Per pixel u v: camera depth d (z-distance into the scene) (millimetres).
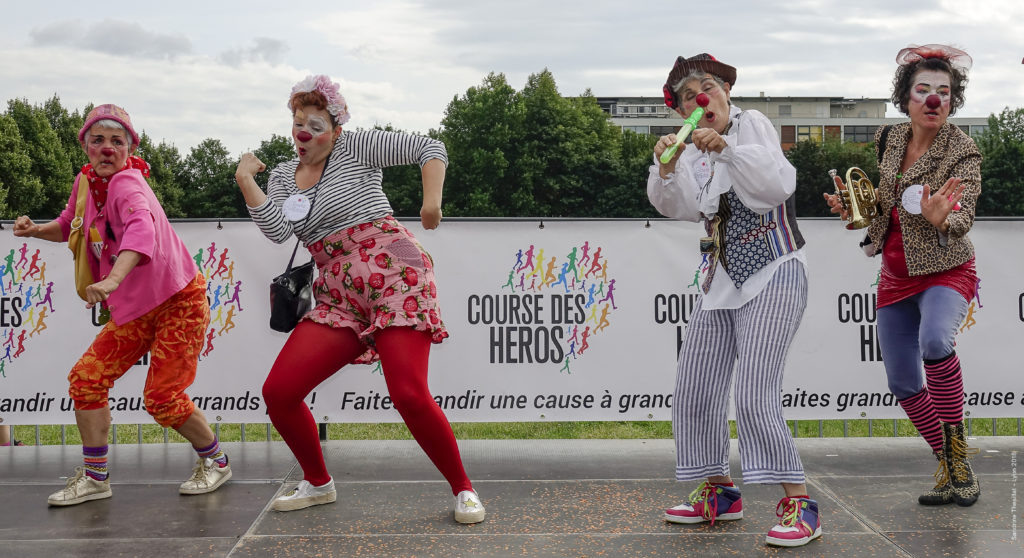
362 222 3873
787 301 3541
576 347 5574
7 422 5430
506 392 5566
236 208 70062
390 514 4023
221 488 4516
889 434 7410
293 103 3900
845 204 4289
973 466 4949
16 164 50812
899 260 4180
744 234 3607
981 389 5582
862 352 5586
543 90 64625
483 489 4488
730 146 3406
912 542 3557
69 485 4227
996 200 60062
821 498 4262
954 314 4047
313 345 3875
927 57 4129
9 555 3457
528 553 3449
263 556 3438
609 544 3561
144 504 4219
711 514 3820
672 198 3785
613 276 5578
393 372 3773
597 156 63719
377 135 3922
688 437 3783
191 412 4316
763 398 3527
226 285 5477
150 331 4246
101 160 4082
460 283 5543
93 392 4191
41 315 5434
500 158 61781
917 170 4113
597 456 5309
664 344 5586
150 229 3957
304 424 4004
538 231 5559
